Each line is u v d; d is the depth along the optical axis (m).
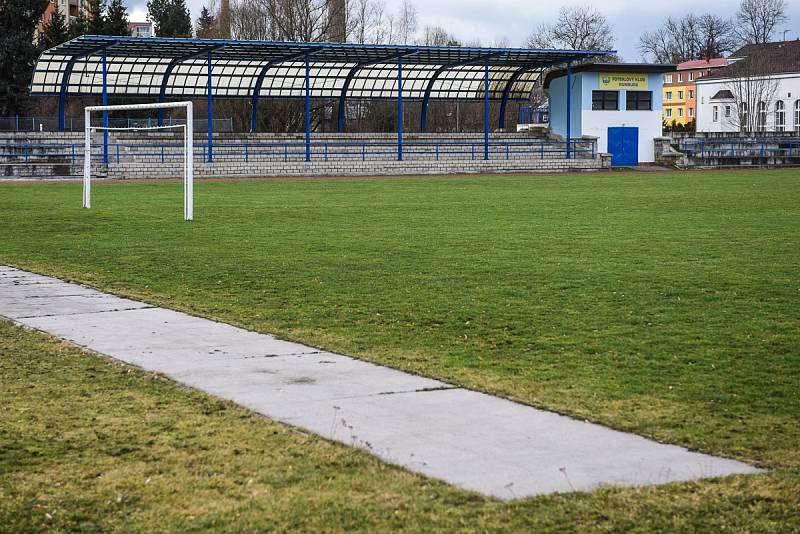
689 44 137.25
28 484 5.71
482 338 10.06
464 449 6.25
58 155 48.31
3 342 9.76
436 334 10.26
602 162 55.94
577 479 5.69
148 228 21.72
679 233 20.50
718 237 19.66
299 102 72.88
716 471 5.84
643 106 60.34
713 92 110.81
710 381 8.23
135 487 5.65
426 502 5.36
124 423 6.91
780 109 103.38
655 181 43.28
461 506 5.30
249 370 8.52
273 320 11.03
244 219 24.03
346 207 28.11
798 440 6.53
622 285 13.43
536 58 54.94
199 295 12.77
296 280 14.04
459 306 11.88
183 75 54.81
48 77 51.97
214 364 8.77
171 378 8.23
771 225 22.17
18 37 70.19
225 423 6.87
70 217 24.42
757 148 63.19
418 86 60.44
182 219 23.95
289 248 17.88
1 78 70.62
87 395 7.69
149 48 47.97
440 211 26.59
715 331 10.34
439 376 8.30
